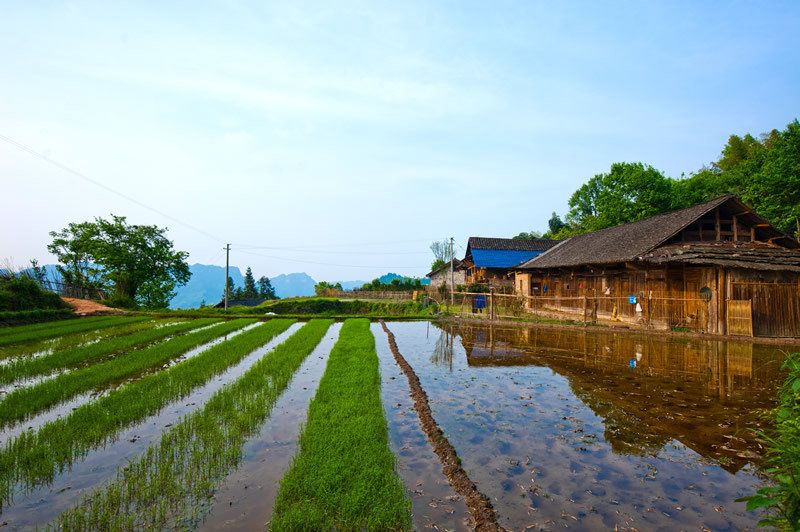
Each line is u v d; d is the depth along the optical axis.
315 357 13.53
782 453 4.38
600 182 58.16
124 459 5.97
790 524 3.51
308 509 4.45
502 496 4.97
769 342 15.23
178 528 4.30
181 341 16.06
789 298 16.64
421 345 16.41
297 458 5.72
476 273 45.03
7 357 13.52
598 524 4.38
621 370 11.51
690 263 18.17
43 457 5.86
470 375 11.05
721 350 14.26
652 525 4.35
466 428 7.17
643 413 7.88
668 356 13.37
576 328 20.55
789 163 25.00
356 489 4.83
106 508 4.64
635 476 5.43
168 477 5.36
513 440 6.65
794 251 18.48
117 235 43.62
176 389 9.23
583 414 7.86
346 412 7.44
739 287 16.66
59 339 17.28
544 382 10.27
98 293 43.94
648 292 20.36
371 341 15.77
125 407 7.90
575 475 5.48
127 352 14.40
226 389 9.17
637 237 22.33
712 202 19.25
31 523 4.43
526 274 35.03
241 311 36.44
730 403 8.43
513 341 17.05
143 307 40.56
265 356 12.82
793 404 5.01
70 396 9.05
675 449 6.26
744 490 5.06
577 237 34.88
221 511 4.63
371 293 55.03
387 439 6.65
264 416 7.75
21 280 25.41
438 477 5.46
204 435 6.62
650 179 36.34
